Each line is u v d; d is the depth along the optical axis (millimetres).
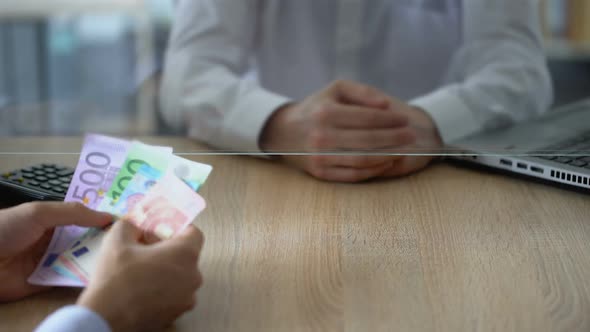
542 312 573
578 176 860
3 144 1002
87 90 1102
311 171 933
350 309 581
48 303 596
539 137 980
